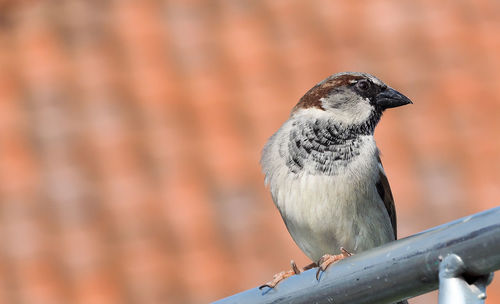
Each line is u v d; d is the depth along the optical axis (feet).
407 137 39.09
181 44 43.60
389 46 43.19
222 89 41.22
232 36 43.93
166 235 35.50
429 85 41.42
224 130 39.37
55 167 38.29
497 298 31.76
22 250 35.32
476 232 10.28
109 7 45.50
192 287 33.63
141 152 38.65
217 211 36.29
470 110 40.37
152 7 45.50
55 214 36.63
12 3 45.47
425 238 10.85
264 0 45.83
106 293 33.60
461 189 36.91
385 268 11.22
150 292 33.55
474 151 38.63
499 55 43.42
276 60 42.50
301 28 44.16
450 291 10.44
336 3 45.68
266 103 40.34
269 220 35.60
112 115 40.22
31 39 43.65
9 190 37.47
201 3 45.78
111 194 37.11
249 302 12.62
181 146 38.83
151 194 37.01
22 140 39.34
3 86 41.57
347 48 42.98
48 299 33.47
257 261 34.14
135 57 42.88
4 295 33.63
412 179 37.29
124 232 35.76
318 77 41.24
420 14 45.16
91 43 43.50
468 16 45.50
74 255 35.09
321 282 11.93
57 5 45.50
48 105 40.81
